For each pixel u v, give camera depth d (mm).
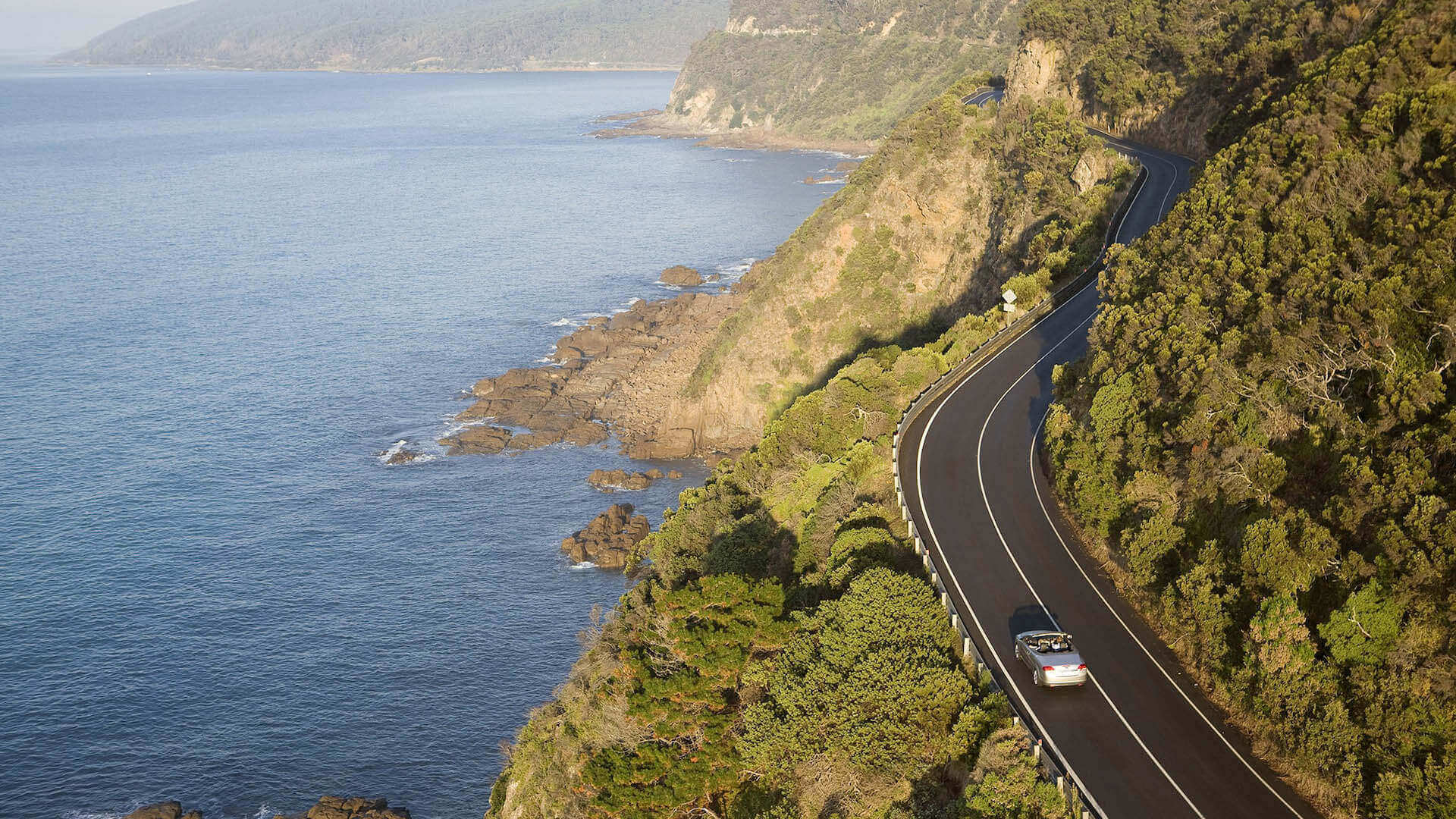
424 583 78188
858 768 31469
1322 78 51875
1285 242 43781
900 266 110875
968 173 111812
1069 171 97438
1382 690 26031
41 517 86938
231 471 96312
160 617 73562
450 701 65562
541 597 76438
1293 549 30766
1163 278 49062
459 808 57719
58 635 71250
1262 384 38750
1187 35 105625
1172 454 39750
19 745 61375
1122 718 30703
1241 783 27609
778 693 34250
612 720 38062
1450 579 26859
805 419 61094
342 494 92250
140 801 57906
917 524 45062
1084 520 42594
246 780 59344
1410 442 31281
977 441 53938
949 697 31531
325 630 72375
